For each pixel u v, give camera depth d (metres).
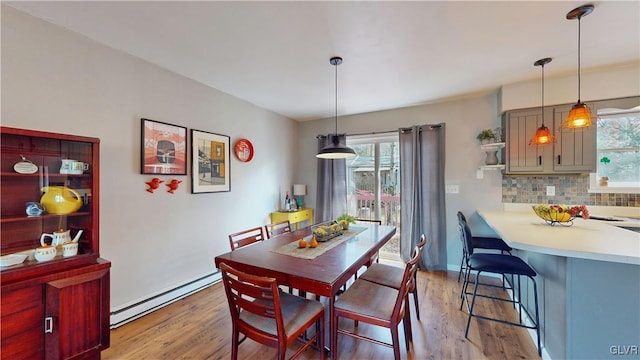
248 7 1.67
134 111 2.36
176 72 2.70
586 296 1.49
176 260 2.71
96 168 1.81
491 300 2.69
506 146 3.03
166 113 2.62
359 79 2.86
